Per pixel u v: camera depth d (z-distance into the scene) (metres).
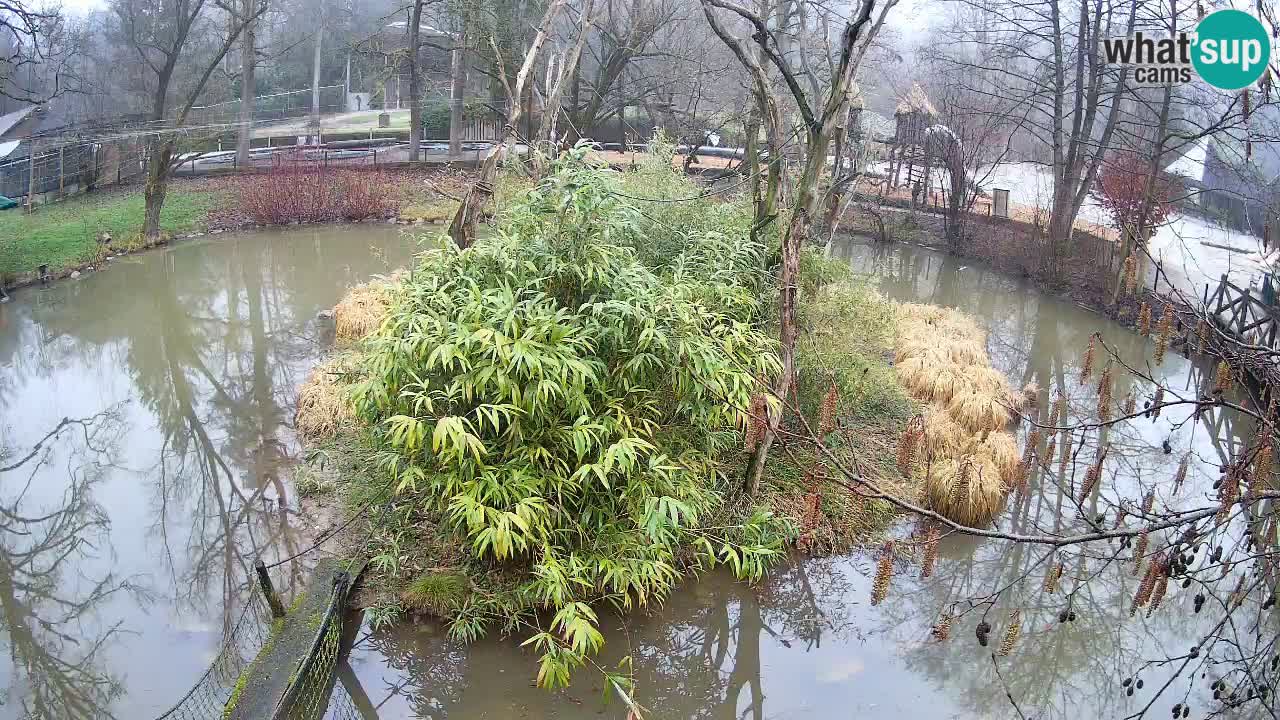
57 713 6.51
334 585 7.05
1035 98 24.92
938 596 7.98
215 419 11.27
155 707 6.51
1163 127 14.74
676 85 28.14
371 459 9.00
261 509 8.93
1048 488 9.73
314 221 22.19
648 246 9.70
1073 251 18.66
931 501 8.95
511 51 24.02
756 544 7.64
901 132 25.81
